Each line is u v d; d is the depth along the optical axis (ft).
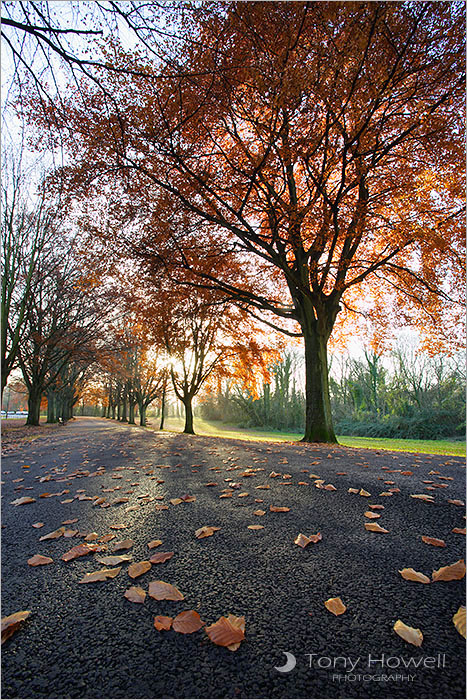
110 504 10.85
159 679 3.81
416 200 26.17
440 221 28.02
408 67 20.81
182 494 11.43
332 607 4.94
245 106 20.59
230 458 18.84
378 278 38.99
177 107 20.92
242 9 16.62
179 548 7.22
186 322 55.98
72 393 126.11
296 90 17.67
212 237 35.32
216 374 64.13
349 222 27.32
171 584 5.80
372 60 20.53
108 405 189.57
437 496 10.21
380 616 4.78
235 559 6.61
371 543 7.12
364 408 84.17
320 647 4.22
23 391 123.03
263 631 4.53
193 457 20.30
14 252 51.70
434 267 34.47
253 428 118.21
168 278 36.65
